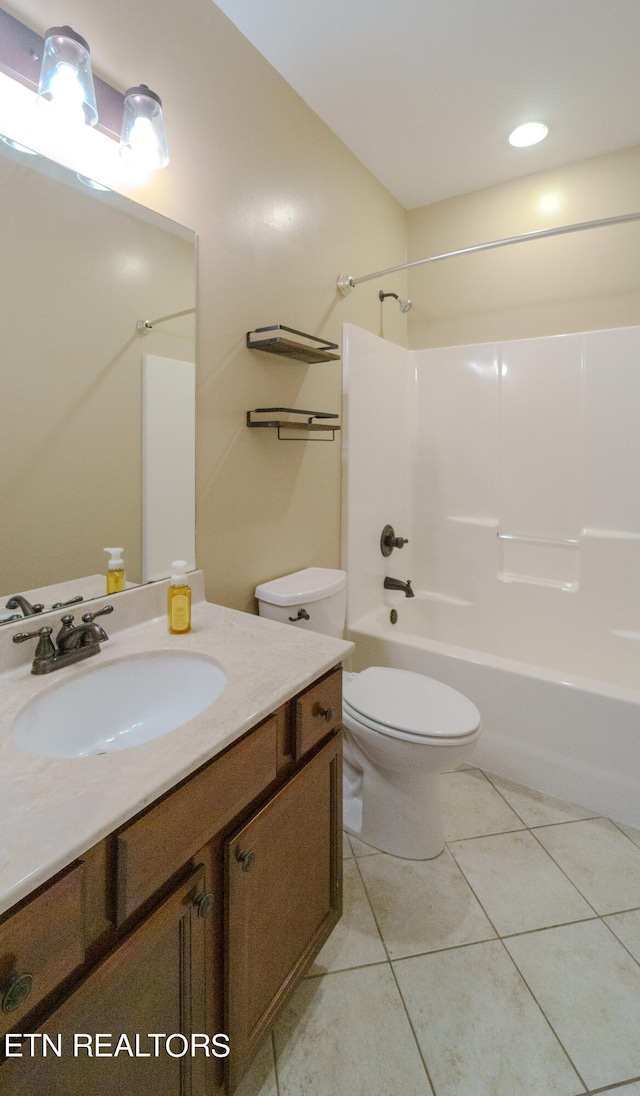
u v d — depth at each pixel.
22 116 0.98
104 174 1.14
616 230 2.22
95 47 1.10
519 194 2.41
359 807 1.67
